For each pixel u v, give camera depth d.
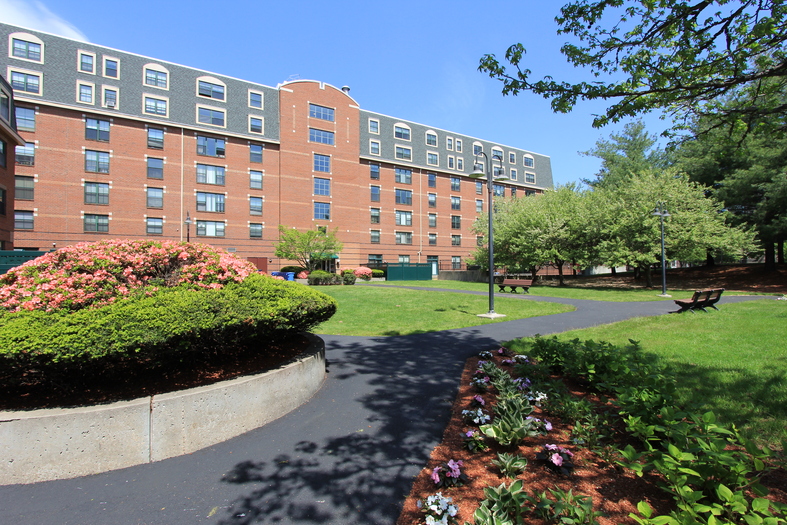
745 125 5.03
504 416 3.74
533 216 31.02
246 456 3.65
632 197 28.02
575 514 2.38
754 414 4.07
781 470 3.17
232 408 4.04
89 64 29.84
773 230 25.70
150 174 31.23
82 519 2.78
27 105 27.73
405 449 3.73
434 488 3.06
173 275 5.00
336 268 39.09
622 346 7.20
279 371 4.57
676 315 11.57
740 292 23.28
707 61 4.49
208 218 33.06
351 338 9.02
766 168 25.23
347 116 40.22
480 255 36.38
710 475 2.55
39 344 3.24
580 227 30.30
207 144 33.47
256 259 34.81
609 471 3.15
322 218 38.12
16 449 3.21
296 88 37.47
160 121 31.42
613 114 5.02
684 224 25.38
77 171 28.95
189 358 4.57
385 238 43.22
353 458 3.58
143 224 30.78
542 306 15.15
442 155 48.03
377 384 5.66
